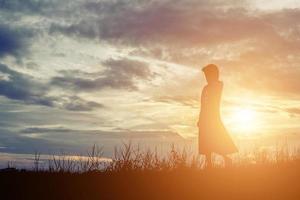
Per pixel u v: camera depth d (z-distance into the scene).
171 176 10.15
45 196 9.94
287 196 9.10
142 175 10.20
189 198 9.39
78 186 10.11
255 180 9.87
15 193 10.10
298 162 11.03
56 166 10.91
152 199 9.48
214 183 9.80
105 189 9.92
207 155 11.66
